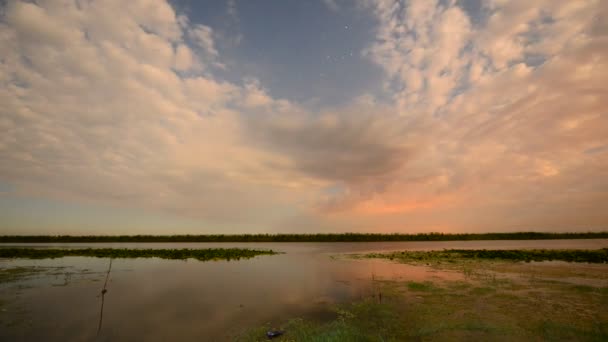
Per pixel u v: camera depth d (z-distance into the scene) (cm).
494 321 1090
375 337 970
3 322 1181
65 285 1917
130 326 1147
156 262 3309
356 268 2644
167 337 1033
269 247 7725
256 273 2427
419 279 1981
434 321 1105
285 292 1695
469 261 3009
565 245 7344
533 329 1005
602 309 1220
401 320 1136
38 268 2697
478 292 1550
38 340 1011
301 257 3922
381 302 1405
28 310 1346
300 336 1004
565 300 1369
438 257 3500
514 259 3111
